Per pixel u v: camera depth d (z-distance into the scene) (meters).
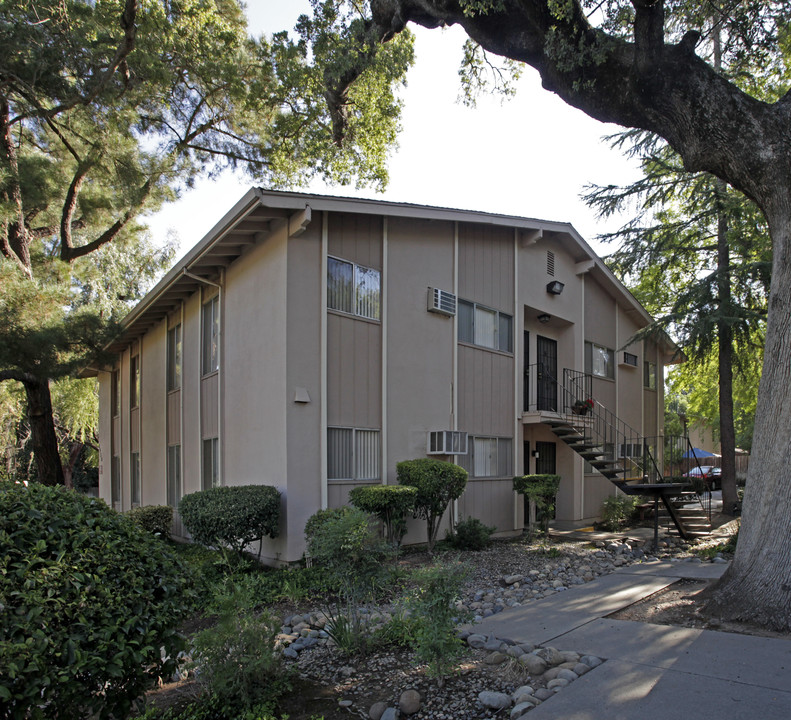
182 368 13.55
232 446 10.98
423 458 11.06
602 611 6.57
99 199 17.17
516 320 13.77
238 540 9.09
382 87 17.58
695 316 16.84
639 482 13.48
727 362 16.98
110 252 24.00
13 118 15.53
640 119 7.43
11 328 11.05
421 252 11.77
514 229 13.90
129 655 3.36
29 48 12.39
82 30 13.30
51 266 14.99
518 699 4.27
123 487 17.53
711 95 6.75
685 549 11.59
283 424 9.41
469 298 12.68
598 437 16.34
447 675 4.84
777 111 6.59
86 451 32.50
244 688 4.31
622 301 18.31
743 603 5.98
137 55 14.55
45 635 3.01
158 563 3.94
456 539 11.01
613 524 14.05
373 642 5.61
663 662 4.84
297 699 4.56
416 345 11.47
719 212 16.36
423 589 4.85
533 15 7.36
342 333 10.29
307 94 18.12
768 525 6.08
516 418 13.54
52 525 3.56
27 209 15.91
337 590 7.69
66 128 15.42
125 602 3.51
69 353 12.23
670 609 6.57
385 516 9.51
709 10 8.43
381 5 10.88
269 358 9.94
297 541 9.27
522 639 5.65
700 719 3.81
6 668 2.79
